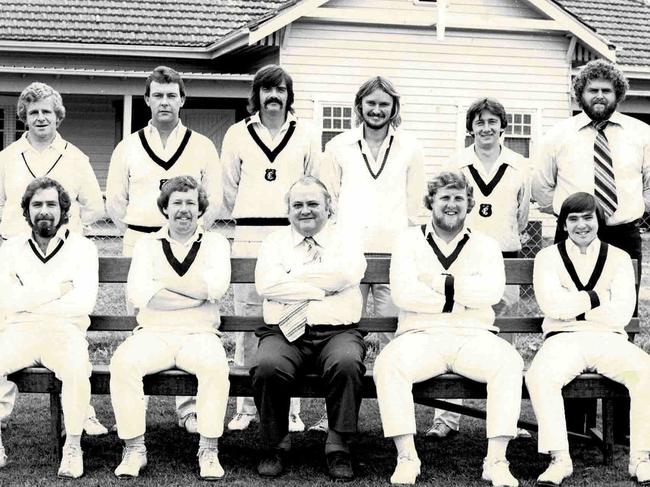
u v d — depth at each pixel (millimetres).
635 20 21906
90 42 19062
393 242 5941
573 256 5352
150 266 5281
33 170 5945
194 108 20438
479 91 18328
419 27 17969
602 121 5773
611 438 5324
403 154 5992
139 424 4980
